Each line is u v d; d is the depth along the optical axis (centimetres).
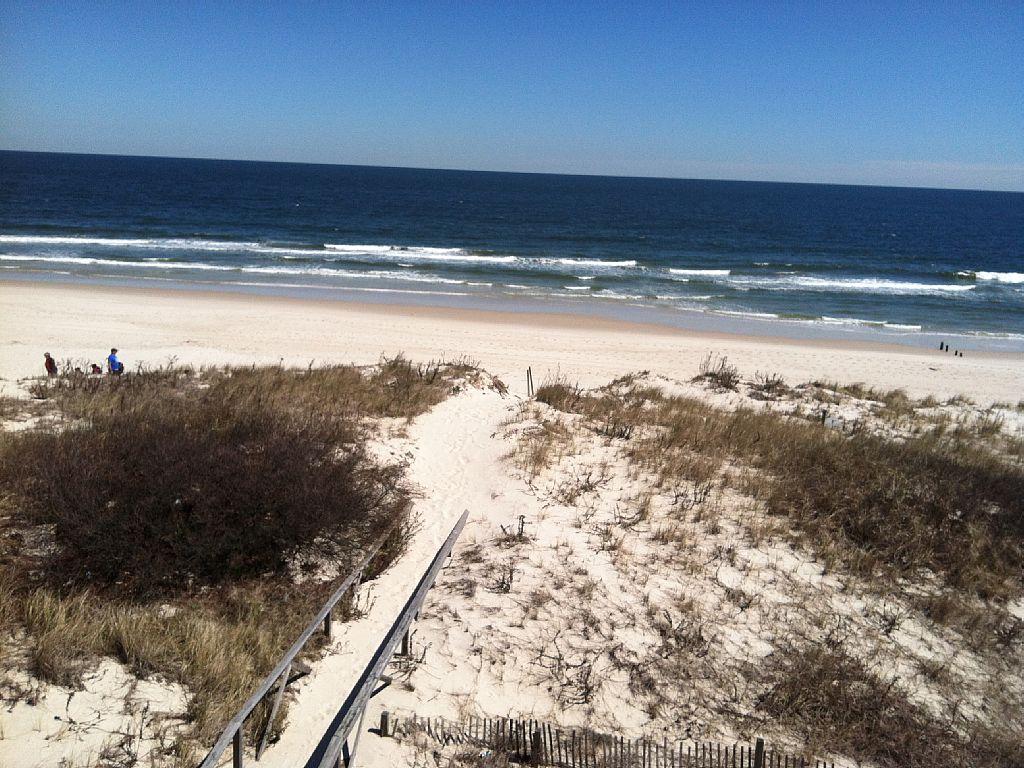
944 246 6569
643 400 1459
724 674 611
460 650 620
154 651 536
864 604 725
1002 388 2067
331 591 693
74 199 7469
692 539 819
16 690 476
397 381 1471
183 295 2864
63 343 2059
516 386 1772
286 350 2150
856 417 1505
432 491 979
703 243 5931
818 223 8875
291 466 766
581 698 574
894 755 546
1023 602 749
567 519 859
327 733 516
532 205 10262
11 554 645
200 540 657
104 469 720
